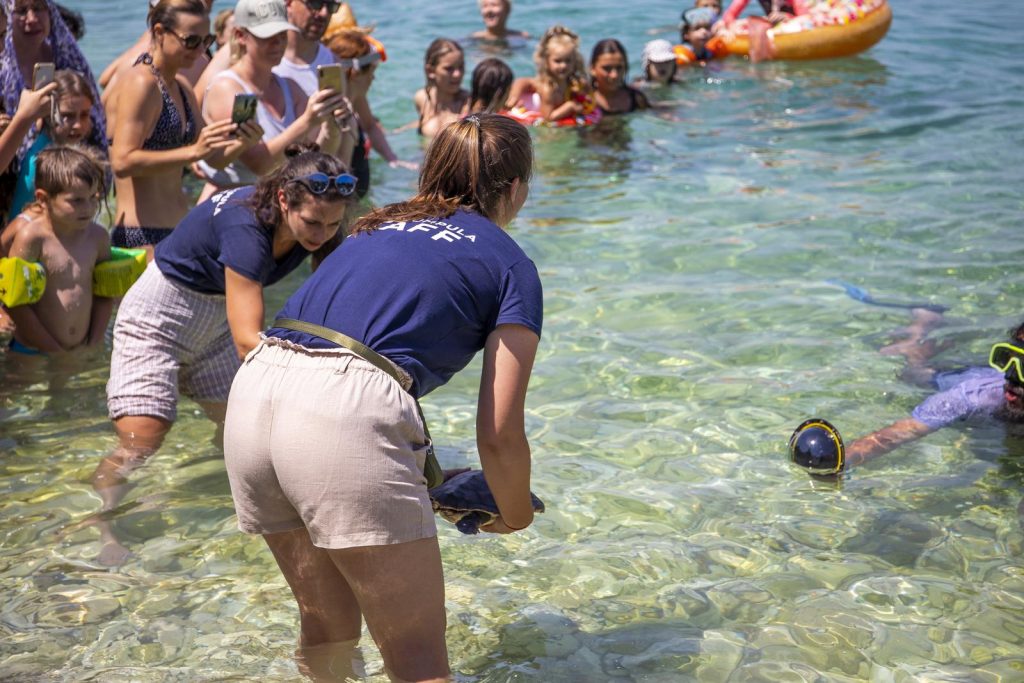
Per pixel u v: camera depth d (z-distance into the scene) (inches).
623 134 351.3
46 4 207.5
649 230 259.1
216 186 227.8
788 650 113.5
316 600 105.2
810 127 355.3
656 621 119.3
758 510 142.7
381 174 308.2
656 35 512.4
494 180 101.2
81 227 186.2
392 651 97.0
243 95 197.0
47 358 189.3
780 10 473.7
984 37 490.0
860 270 229.0
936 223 256.5
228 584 126.6
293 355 94.0
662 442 161.6
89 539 135.9
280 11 227.6
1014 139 329.7
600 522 140.1
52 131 197.3
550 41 351.9
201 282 155.3
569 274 231.8
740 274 229.5
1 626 117.8
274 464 92.9
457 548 134.3
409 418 93.3
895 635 116.0
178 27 198.8
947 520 139.5
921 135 339.9
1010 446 158.2
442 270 94.7
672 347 195.0
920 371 182.2
